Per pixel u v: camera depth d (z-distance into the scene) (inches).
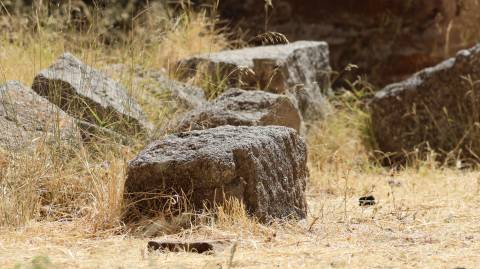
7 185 850.1
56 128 929.5
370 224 849.5
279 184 840.3
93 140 944.3
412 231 812.0
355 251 697.6
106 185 853.2
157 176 810.8
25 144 897.5
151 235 777.6
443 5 1578.5
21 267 619.2
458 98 1311.5
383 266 643.5
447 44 1573.6
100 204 821.9
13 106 938.7
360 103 1423.5
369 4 1603.1
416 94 1334.9
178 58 1360.7
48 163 880.9
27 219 811.4
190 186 804.0
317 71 1434.5
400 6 1593.3
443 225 840.3
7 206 812.6
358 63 1610.5
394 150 1346.0
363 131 1368.1
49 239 757.9
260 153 816.9
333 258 670.5
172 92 1173.7
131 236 775.7
